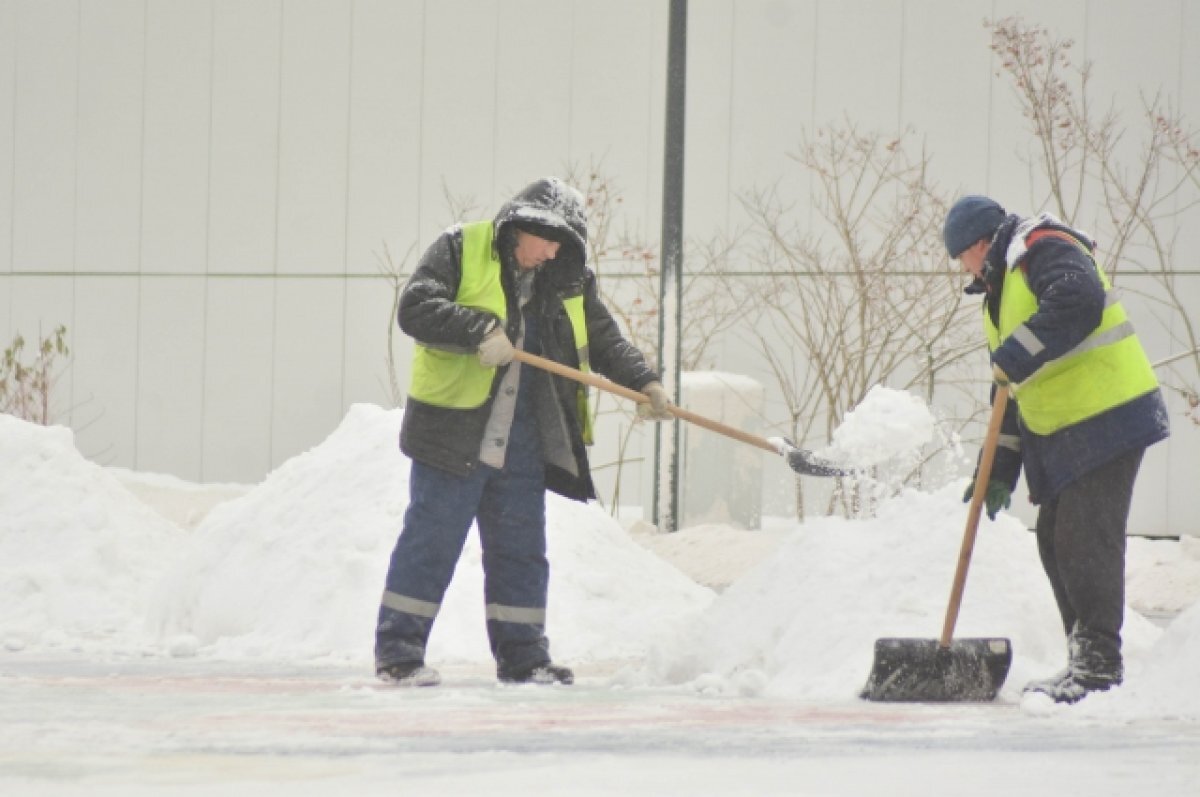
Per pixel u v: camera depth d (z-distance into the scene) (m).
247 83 79.69
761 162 69.81
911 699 22.39
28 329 83.06
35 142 83.25
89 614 34.81
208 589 32.22
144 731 18.89
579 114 74.00
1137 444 21.91
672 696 23.31
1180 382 64.88
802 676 24.12
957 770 16.19
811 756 17.12
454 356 25.31
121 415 81.50
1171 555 50.53
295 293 78.81
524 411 25.97
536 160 74.62
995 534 25.66
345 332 77.94
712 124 70.44
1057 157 66.31
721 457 58.59
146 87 81.44
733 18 70.31
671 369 57.16
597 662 29.75
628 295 71.62
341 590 30.94
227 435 79.75
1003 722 20.02
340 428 34.84
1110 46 66.12
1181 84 65.38
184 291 80.62
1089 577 21.92
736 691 23.73
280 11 79.12
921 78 68.38
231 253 79.81
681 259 57.28
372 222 77.50
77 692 23.55
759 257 69.12
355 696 23.09
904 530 26.14
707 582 48.75
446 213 76.31
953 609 22.48
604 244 72.00
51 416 82.06
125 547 37.19
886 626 24.31
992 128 67.56
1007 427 23.62
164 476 79.75
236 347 79.69
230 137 79.94
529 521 25.98
